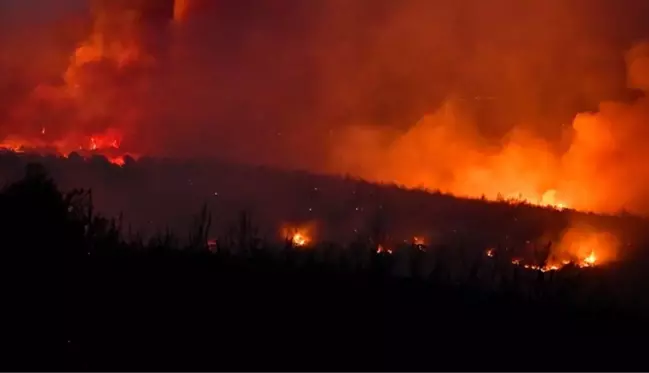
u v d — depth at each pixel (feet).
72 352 14.10
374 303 17.62
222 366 14.52
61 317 14.62
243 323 15.80
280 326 15.96
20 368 13.56
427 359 15.69
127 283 16.20
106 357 14.16
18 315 14.19
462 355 16.02
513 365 15.90
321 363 15.07
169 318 15.46
